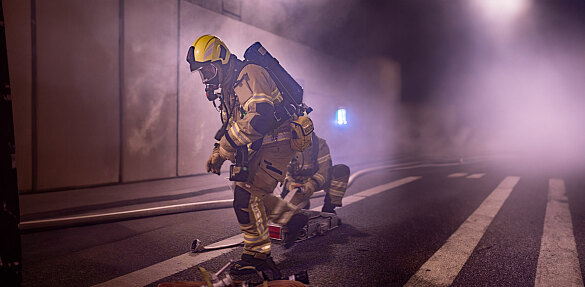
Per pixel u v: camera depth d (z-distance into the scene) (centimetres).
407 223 407
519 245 332
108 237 334
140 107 626
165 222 388
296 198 353
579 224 410
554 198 568
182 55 687
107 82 579
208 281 198
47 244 311
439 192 614
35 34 498
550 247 327
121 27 593
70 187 545
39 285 232
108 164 589
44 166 516
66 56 530
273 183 247
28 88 495
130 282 239
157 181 647
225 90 238
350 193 596
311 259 289
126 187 577
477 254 307
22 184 496
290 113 246
